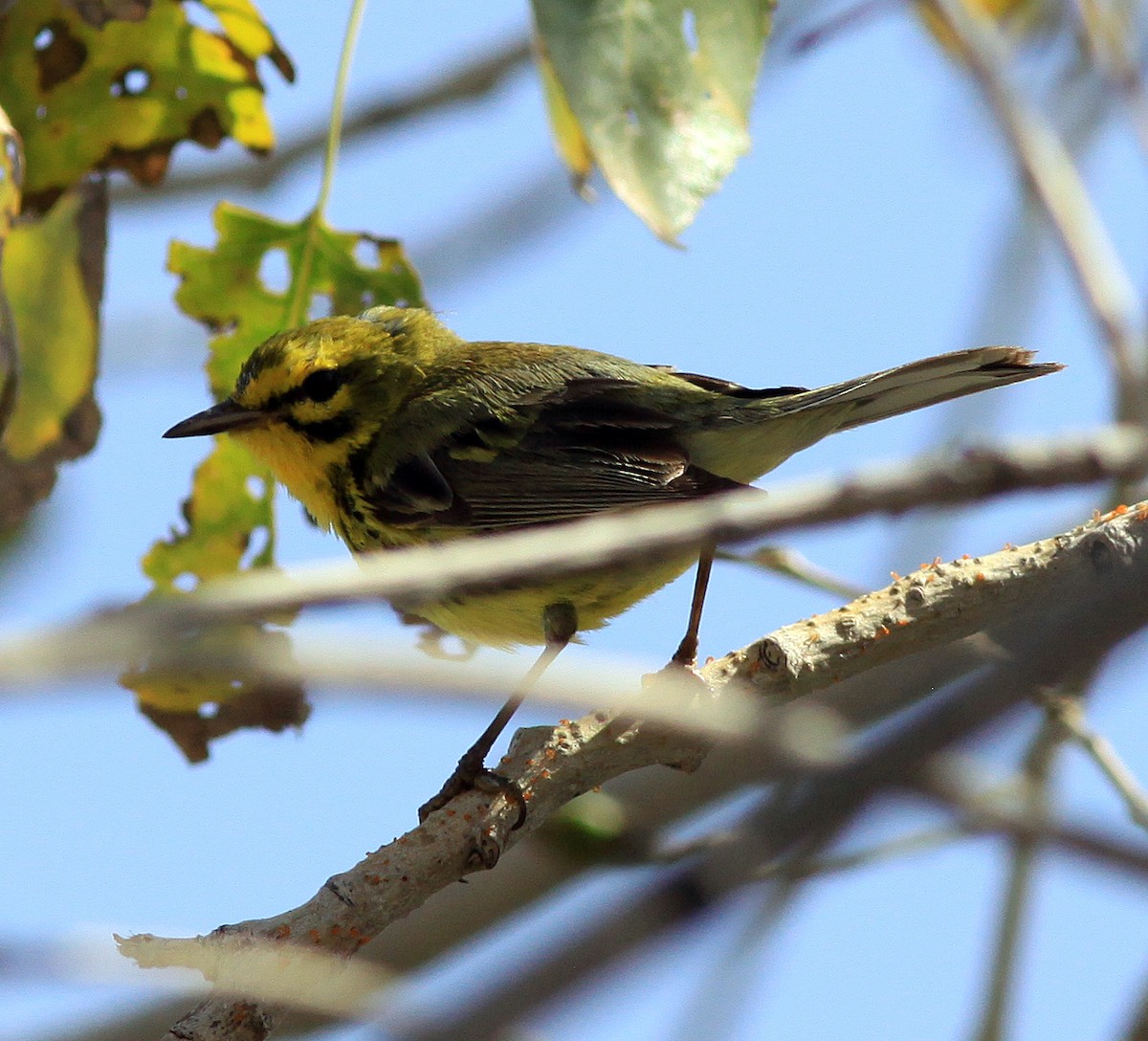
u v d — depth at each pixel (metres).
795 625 9.31
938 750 4.65
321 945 8.15
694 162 8.73
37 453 11.61
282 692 11.56
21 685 4.04
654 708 4.96
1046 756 8.41
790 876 6.54
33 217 11.57
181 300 12.72
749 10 8.89
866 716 8.28
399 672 4.36
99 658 4.18
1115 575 4.83
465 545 5.28
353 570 4.95
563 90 8.68
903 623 9.21
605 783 9.35
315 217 12.46
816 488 5.02
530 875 9.22
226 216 12.38
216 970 7.66
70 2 10.77
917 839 8.20
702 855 4.88
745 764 9.30
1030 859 8.52
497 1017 4.87
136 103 11.68
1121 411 9.95
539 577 5.27
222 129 11.91
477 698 4.44
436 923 9.38
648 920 4.86
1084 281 10.37
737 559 10.58
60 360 11.61
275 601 4.67
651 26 8.79
